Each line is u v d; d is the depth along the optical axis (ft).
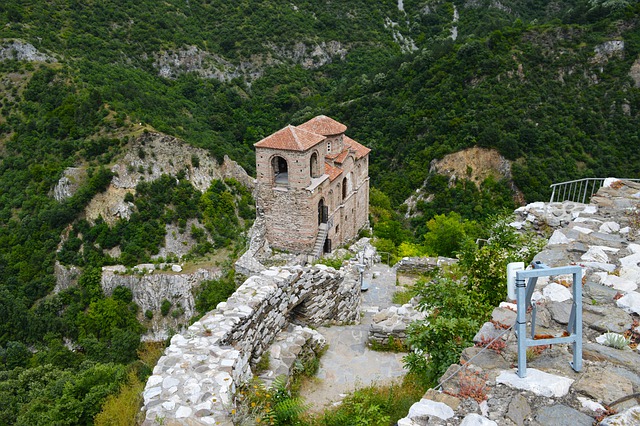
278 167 129.29
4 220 209.97
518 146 183.83
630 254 34.04
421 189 192.54
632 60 201.16
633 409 18.60
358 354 44.65
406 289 84.89
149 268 192.03
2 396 81.05
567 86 202.59
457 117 202.08
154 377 28.45
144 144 219.41
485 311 34.01
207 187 226.99
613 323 25.45
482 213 171.53
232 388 27.94
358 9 418.10
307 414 33.22
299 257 119.24
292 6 408.67
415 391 32.65
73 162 215.92
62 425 47.83
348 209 141.28
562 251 35.29
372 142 219.82
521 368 21.04
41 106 234.79
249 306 37.24
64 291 188.34
